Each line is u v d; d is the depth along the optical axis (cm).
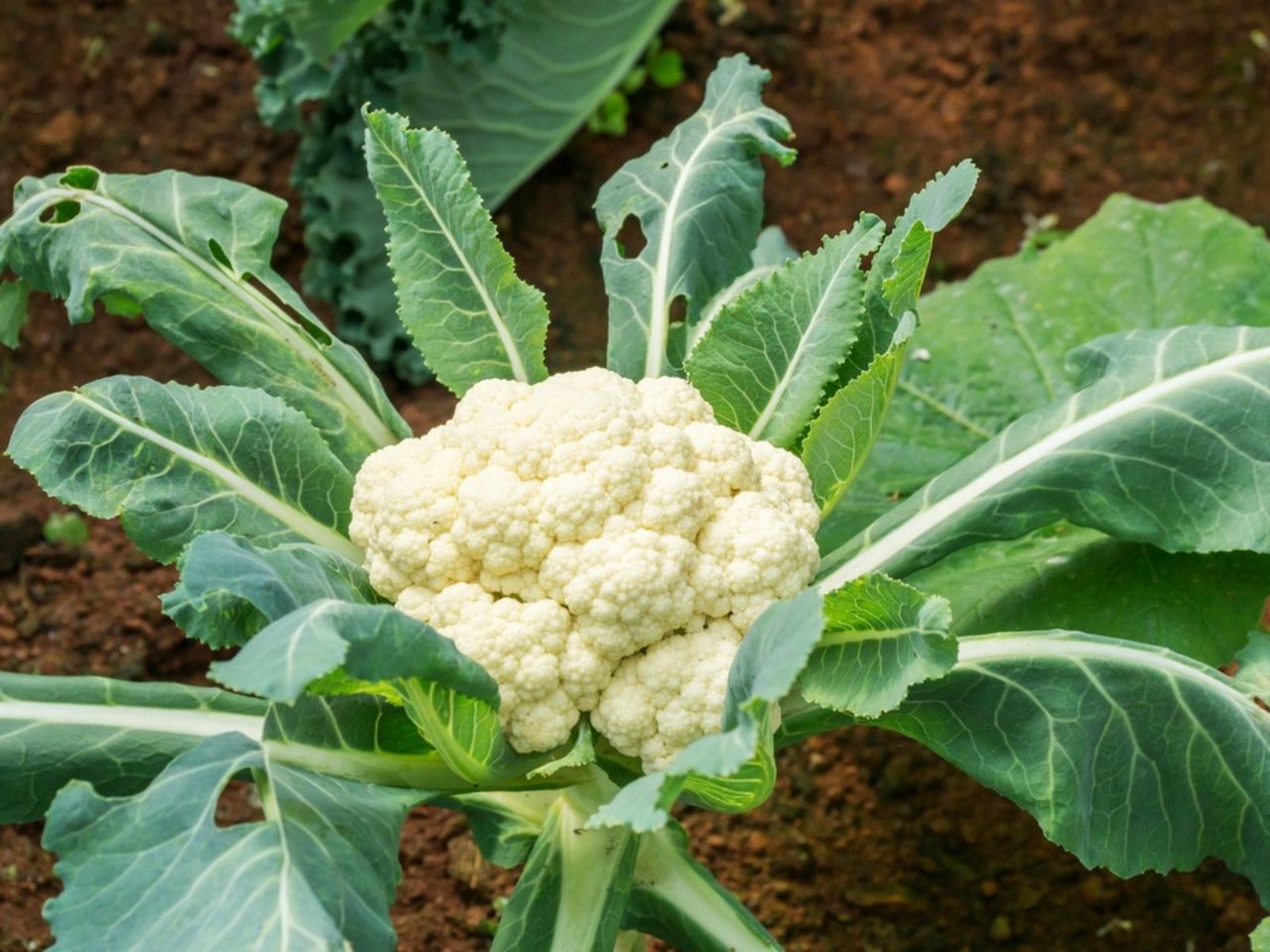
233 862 80
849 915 111
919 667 84
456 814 114
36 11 139
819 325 97
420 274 97
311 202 127
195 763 83
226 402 94
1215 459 95
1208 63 143
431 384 130
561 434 91
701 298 101
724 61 106
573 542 90
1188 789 92
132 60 138
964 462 98
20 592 121
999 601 102
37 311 131
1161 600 101
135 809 82
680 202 102
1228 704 92
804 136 140
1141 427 96
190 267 99
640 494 91
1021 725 91
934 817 113
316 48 120
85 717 90
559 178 137
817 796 114
